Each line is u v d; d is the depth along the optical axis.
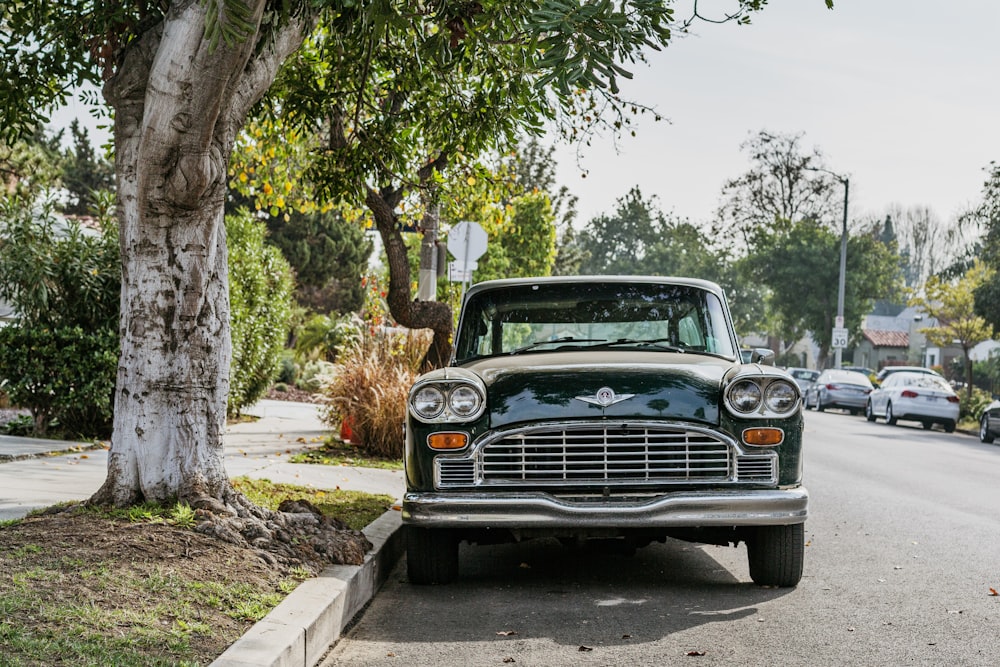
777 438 6.30
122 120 6.58
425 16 7.91
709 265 95.94
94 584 4.98
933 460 17.42
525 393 6.36
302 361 29.38
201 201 6.43
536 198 32.84
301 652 4.74
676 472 6.27
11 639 4.14
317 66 11.09
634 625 5.80
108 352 12.19
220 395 6.73
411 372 14.36
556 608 6.22
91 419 12.62
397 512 8.65
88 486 8.51
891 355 88.12
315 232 45.31
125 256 6.60
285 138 13.25
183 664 4.12
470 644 5.40
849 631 5.72
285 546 6.21
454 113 10.44
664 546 8.58
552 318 7.57
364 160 11.06
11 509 7.13
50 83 8.12
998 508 11.13
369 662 5.08
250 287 17.33
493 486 6.30
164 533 5.89
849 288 59.22
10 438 11.88
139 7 6.74
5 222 12.41
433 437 6.32
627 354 7.11
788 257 60.03
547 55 4.61
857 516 10.40
